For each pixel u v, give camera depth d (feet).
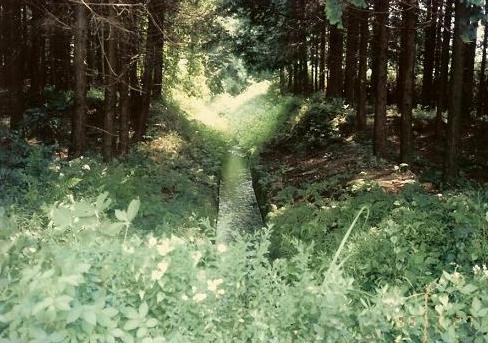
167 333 9.85
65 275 8.28
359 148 56.49
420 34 79.00
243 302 11.69
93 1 39.55
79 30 38.04
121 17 41.27
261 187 51.11
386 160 49.90
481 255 17.88
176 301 9.97
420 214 22.27
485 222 19.71
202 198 42.91
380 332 10.89
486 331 11.04
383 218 24.26
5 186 26.73
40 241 11.80
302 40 78.95
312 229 27.76
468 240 19.16
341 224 27.50
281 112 97.50
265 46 82.79
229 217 44.65
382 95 50.55
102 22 38.40
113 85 43.42
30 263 9.89
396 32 72.43
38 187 27.68
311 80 110.22
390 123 68.80
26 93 63.41
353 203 29.60
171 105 88.48
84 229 12.96
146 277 9.89
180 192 41.34
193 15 53.11
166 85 101.55
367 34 61.93
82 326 8.25
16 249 10.43
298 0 70.49
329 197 39.32
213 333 10.26
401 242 19.69
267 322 10.78
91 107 64.80
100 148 52.16
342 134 65.51
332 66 79.30
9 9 53.67
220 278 11.27
